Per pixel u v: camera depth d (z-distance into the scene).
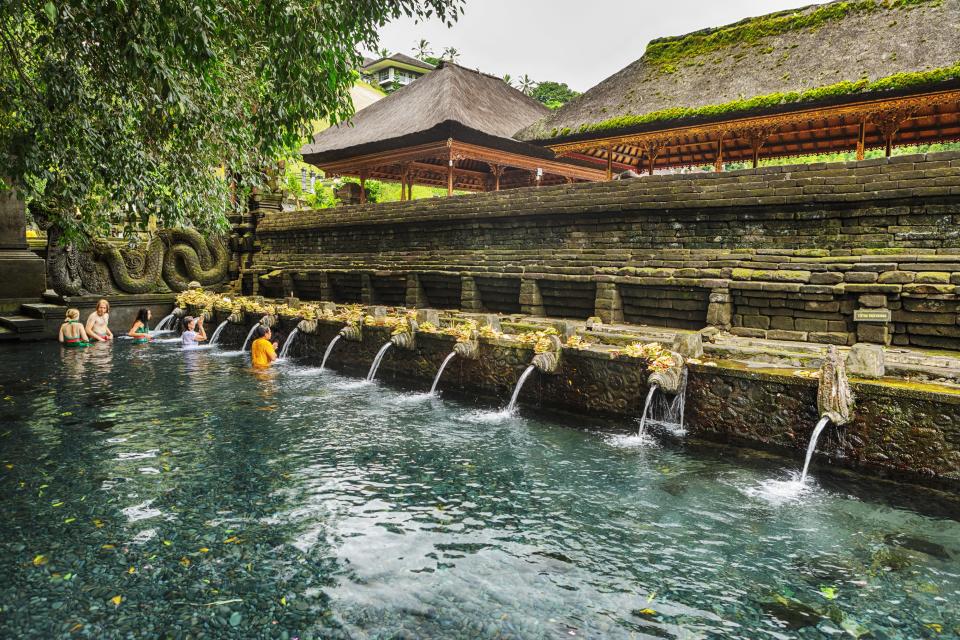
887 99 12.49
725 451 6.43
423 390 9.86
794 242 8.50
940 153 7.21
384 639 3.38
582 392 7.80
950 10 13.19
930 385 5.40
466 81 24.41
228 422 7.88
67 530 4.66
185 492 5.49
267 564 4.20
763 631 3.50
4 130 7.08
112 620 3.50
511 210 11.71
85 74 7.03
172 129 7.23
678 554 4.41
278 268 18.17
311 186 38.66
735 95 14.87
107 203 8.57
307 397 9.33
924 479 5.20
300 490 5.58
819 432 5.64
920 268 7.14
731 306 8.66
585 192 10.60
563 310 11.20
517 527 4.85
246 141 8.10
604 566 4.25
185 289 18.89
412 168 29.56
